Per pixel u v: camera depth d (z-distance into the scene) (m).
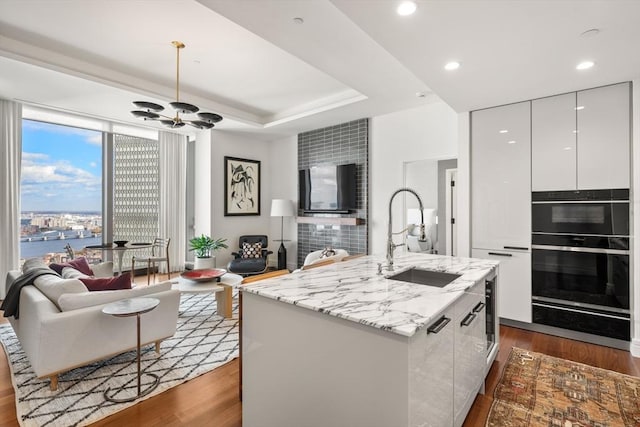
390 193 4.78
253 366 1.74
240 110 5.24
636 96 2.75
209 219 5.79
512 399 2.13
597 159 2.93
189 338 3.11
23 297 2.49
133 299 2.41
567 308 3.11
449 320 1.52
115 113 4.80
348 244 5.25
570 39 2.11
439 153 4.26
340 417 1.36
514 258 3.39
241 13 2.20
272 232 6.66
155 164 5.96
